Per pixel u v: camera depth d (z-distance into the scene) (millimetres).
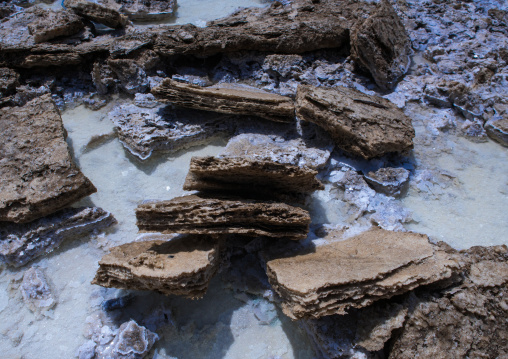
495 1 2023
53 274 1121
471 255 1063
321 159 1312
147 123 1376
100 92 1539
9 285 1096
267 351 1027
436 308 954
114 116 1414
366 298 925
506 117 1460
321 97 1313
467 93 1509
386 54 1556
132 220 1230
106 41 1576
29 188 1141
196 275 908
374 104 1382
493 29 1866
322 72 1598
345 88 1482
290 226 1015
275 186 1104
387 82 1554
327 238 1132
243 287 1099
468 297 956
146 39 1548
